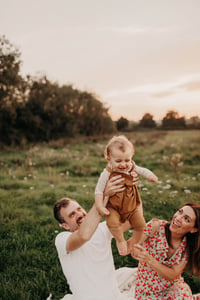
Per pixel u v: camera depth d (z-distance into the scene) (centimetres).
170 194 662
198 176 884
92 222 221
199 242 255
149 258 249
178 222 250
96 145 1720
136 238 241
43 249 425
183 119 3053
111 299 233
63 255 239
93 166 1101
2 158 1346
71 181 886
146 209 589
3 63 2055
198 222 249
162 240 262
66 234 244
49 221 538
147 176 227
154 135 2148
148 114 3125
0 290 330
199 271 267
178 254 260
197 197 657
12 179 916
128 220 237
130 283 289
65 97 2391
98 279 236
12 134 2066
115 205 224
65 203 259
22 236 470
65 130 2377
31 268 381
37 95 2291
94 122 2589
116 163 218
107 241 248
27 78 2305
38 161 1195
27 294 321
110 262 246
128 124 3128
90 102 2592
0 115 2059
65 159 1215
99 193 225
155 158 1221
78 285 235
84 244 240
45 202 659
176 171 920
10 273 368
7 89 2109
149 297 263
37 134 2245
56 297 322
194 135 1981
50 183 859
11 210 592
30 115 2195
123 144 217
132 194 229
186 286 265
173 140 1697
